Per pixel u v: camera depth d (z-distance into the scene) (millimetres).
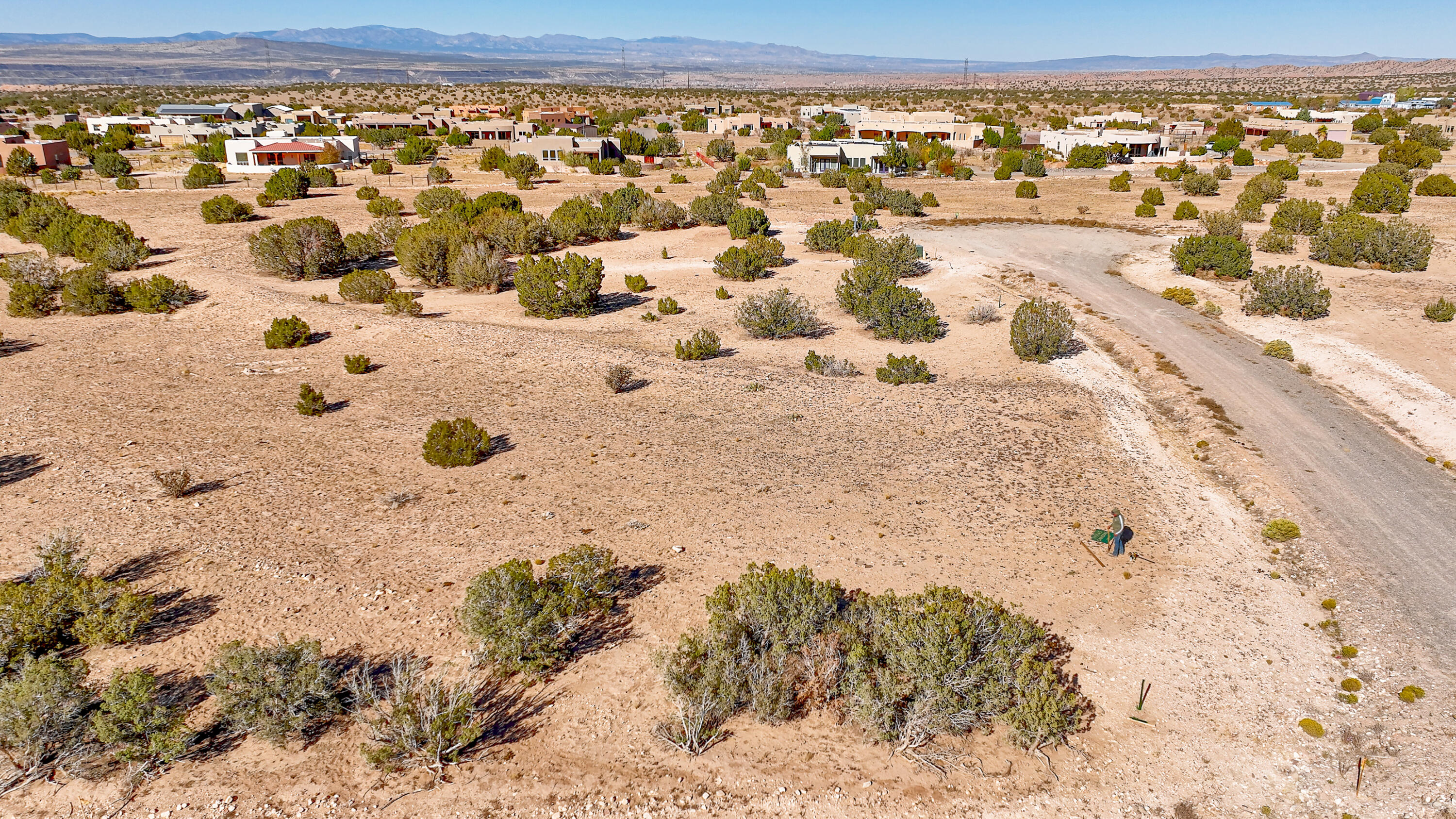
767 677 12148
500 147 101812
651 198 59094
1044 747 11797
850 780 11133
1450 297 35625
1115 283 42562
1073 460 21328
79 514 16906
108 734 10617
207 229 52062
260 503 17672
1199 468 21656
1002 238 54375
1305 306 34062
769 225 58156
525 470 19781
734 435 22328
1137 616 14727
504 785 10875
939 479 19766
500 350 29656
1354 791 11141
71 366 27016
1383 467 21328
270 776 10859
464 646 13234
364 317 33750
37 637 12648
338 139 89375
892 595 13469
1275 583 16125
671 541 16531
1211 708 12602
